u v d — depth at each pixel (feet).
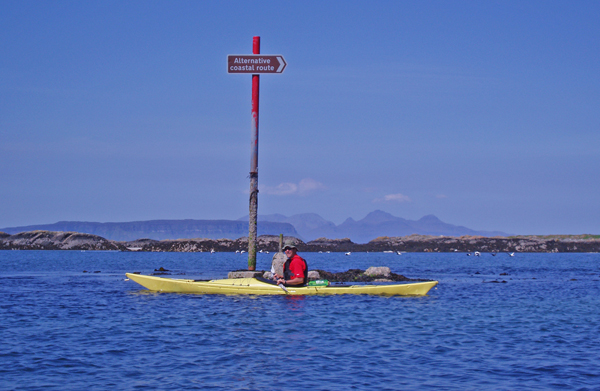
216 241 473.26
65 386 30.60
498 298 76.69
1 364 35.04
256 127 80.94
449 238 554.05
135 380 31.81
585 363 36.94
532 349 41.27
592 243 517.96
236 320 51.37
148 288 73.46
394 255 418.92
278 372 33.76
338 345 41.57
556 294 84.23
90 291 77.92
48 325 48.80
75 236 488.85
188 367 34.71
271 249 463.83
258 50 80.64
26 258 262.06
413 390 30.53
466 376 33.45
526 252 510.99
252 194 80.74
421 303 66.08
